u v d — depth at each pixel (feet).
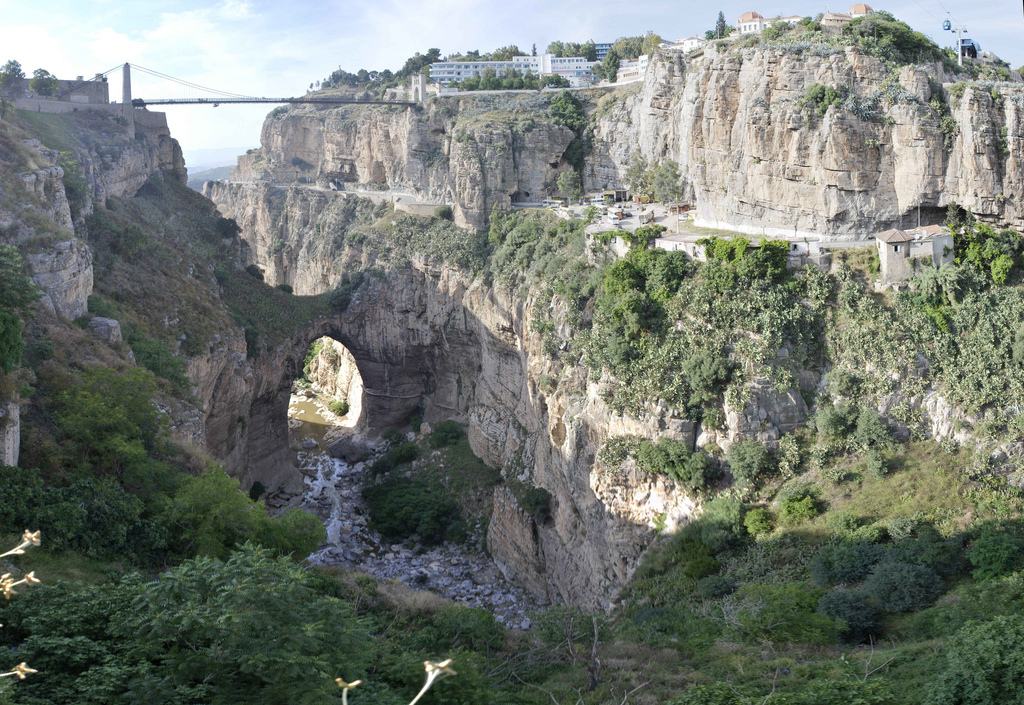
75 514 134.31
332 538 301.43
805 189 234.99
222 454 291.99
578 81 492.54
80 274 215.92
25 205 208.13
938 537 162.91
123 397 170.71
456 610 156.97
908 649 126.93
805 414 200.75
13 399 143.54
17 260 172.14
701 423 206.28
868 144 226.58
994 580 142.51
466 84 473.26
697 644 147.43
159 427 179.63
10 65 371.35
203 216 402.72
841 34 248.73
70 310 208.85
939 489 176.04
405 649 132.26
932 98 228.22
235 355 293.02
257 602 89.76
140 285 266.36
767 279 212.43
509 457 300.81
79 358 185.26
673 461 203.72
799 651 137.39
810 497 183.73
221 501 153.07
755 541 184.24
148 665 89.35
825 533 175.63
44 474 145.59
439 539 299.58
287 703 84.28
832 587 159.84
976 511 168.35
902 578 149.38
